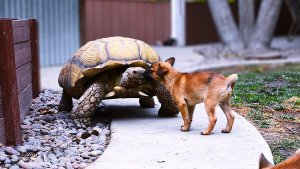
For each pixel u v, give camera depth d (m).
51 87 5.34
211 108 3.32
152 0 11.96
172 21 11.91
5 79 3.15
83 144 3.34
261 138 3.27
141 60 3.61
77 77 3.61
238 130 3.43
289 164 2.29
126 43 3.69
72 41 7.82
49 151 3.21
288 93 4.47
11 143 3.20
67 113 3.92
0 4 6.74
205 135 3.34
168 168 2.87
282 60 7.66
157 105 4.20
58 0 7.54
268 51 8.72
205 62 7.81
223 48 9.23
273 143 3.35
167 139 3.28
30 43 4.20
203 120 3.68
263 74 5.74
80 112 3.63
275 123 3.72
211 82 3.32
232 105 4.16
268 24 8.88
